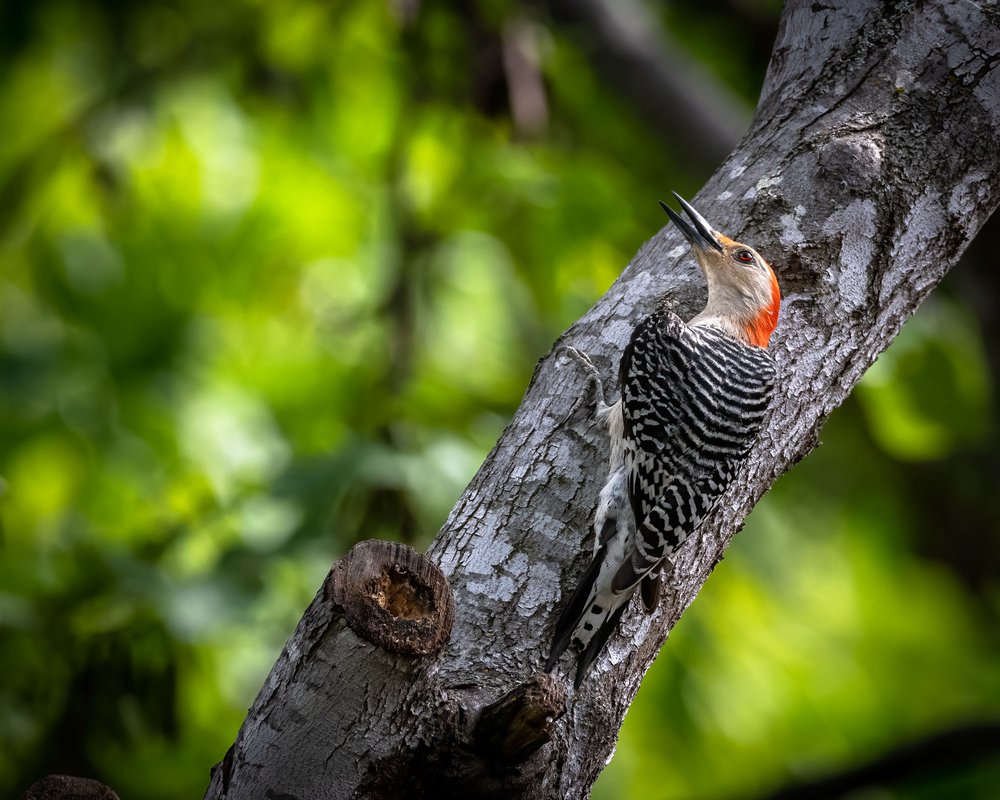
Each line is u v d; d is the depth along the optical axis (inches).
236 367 526.9
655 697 468.8
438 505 398.6
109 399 511.2
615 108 573.9
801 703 534.3
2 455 499.2
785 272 277.4
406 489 396.8
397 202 484.4
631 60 526.0
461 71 501.7
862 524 613.6
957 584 644.7
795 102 293.6
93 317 530.0
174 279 533.6
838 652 569.3
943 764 454.3
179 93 533.0
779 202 282.4
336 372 514.9
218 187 533.0
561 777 240.4
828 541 605.0
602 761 250.2
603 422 267.3
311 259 542.3
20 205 520.7
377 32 534.6
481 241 507.2
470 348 515.5
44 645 377.4
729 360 274.7
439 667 236.8
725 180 292.2
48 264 536.1
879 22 293.7
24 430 502.3
